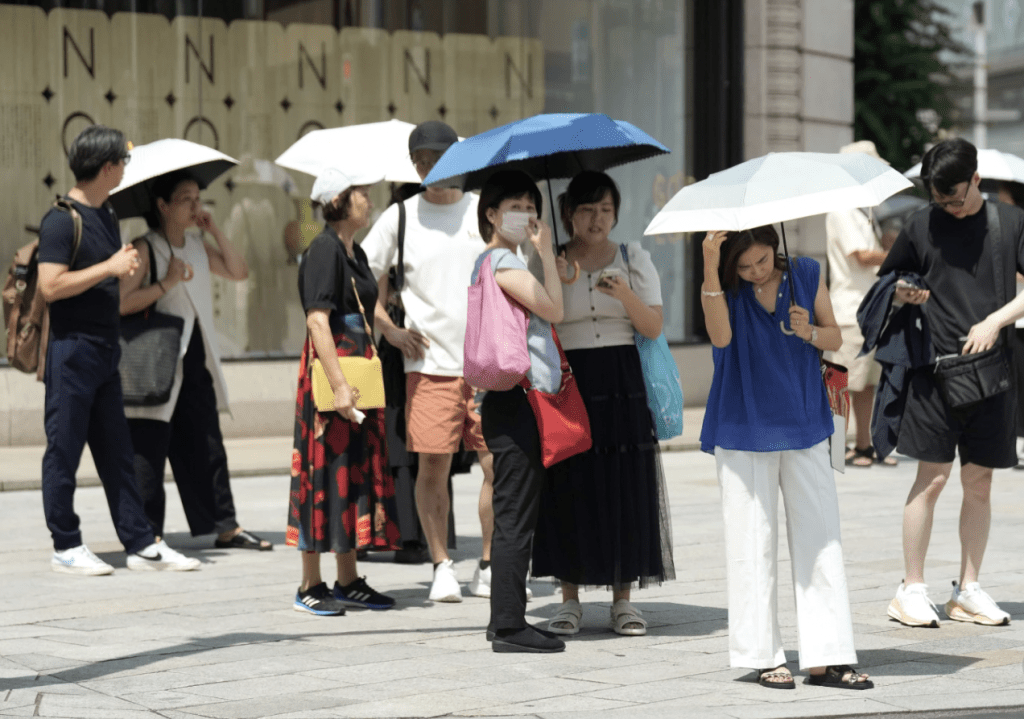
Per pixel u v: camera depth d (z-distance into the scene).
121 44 41.75
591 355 17.31
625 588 17.64
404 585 21.39
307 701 14.02
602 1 47.69
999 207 17.95
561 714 13.39
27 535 26.00
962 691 14.32
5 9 40.53
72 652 16.44
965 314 17.80
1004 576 21.09
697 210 14.49
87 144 22.17
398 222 20.41
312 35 43.81
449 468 20.70
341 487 18.75
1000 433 17.91
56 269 21.70
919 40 61.56
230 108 42.88
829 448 14.86
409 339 19.92
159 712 13.60
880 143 59.53
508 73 46.44
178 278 23.95
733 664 14.71
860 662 15.80
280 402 42.59
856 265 35.12
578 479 17.14
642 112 48.38
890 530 25.59
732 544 14.79
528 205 16.50
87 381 22.11
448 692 14.42
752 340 14.83
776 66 49.97
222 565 23.03
